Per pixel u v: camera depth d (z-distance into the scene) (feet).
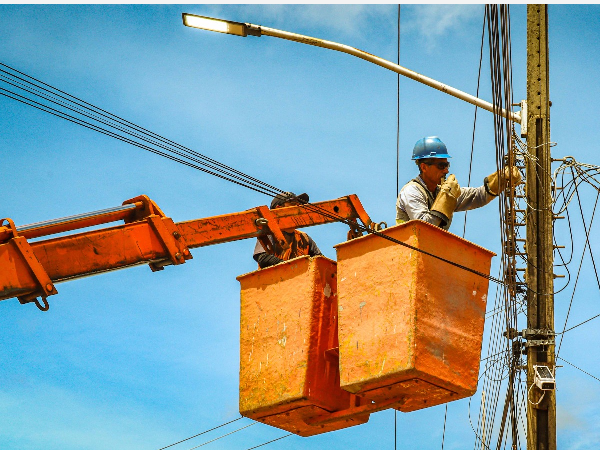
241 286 33.45
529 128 40.34
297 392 30.83
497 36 35.04
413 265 28.86
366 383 29.09
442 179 33.42
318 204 39.65
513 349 38.42
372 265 29.73
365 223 40.01
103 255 33.19
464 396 29.25
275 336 32.01
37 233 32.48
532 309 38.58
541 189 39.60
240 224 36.91
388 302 29.09
